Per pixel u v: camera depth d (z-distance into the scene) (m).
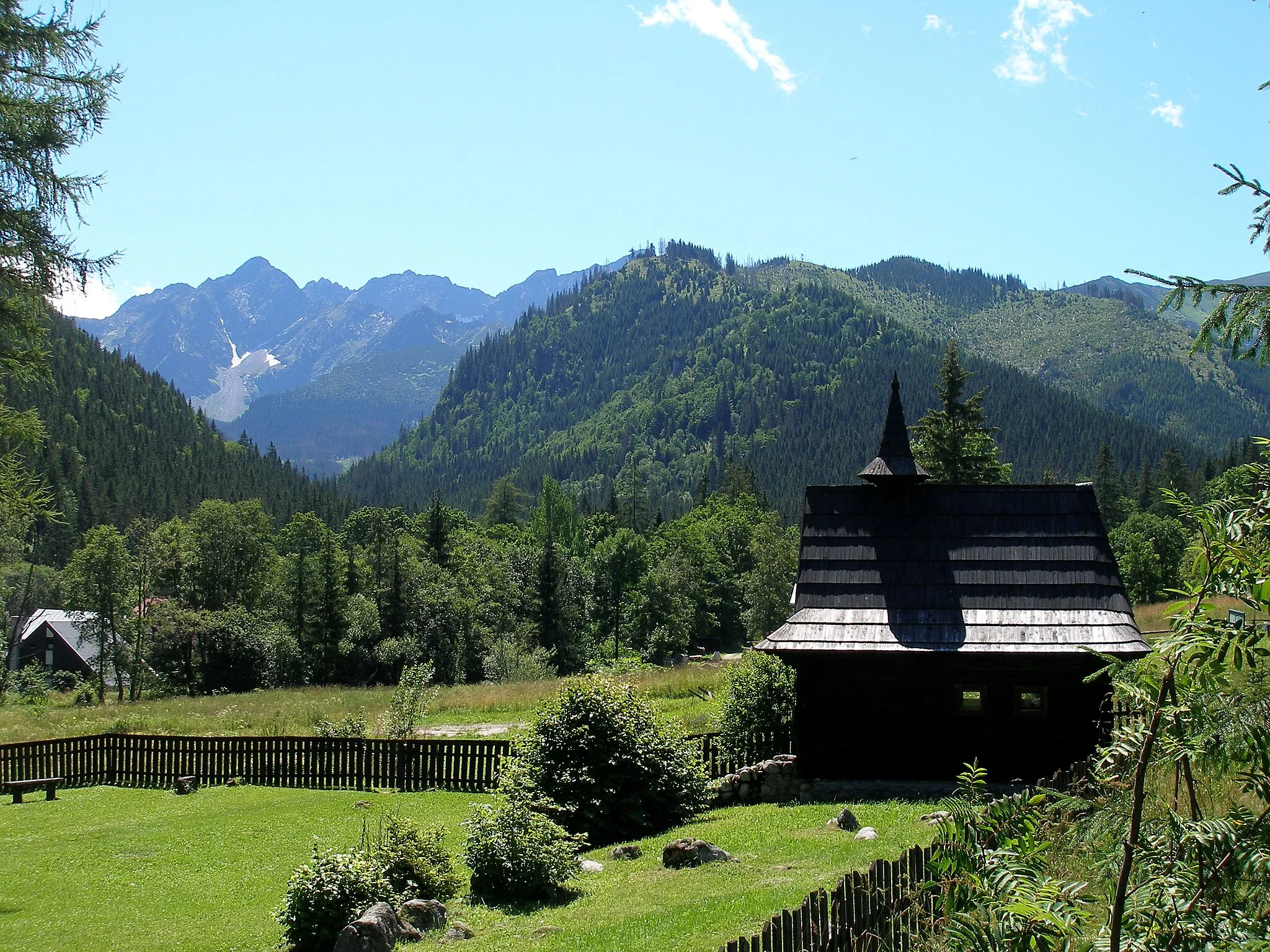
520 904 14.38
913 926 9.69
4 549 56.03
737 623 101.31
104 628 71.12
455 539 98.44
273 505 161.00
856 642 21.17
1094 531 22.38
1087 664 20.38
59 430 148.38
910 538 22.91
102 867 18.20
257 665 68.62
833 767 21.14
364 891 13.58
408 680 33.69
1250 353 6.84
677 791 19.36
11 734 36.94
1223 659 5.61
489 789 25.72
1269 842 5.48
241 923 14.70
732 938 11.27
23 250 16.80
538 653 69.12
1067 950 5.76
